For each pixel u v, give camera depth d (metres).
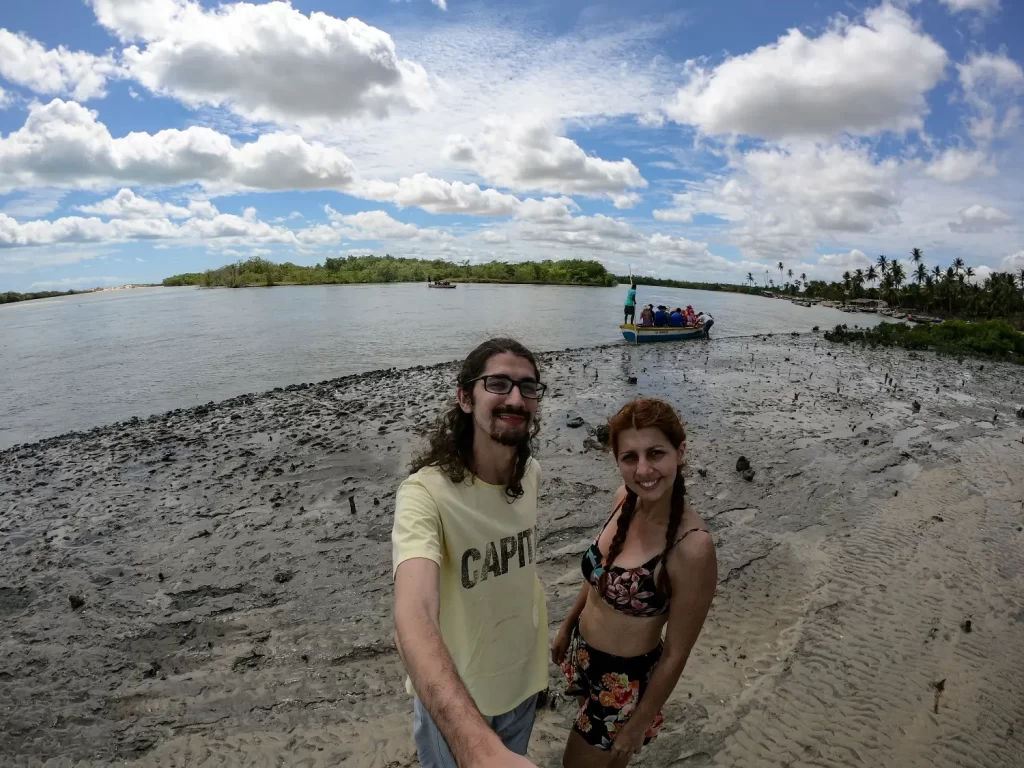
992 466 5.67
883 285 64.62
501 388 1.32
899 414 7.57
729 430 6.60
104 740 2.48
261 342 16.28
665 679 1.51
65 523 4.48
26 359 14.27
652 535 1.57
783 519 4.44
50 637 3.13
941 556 3.93
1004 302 49.31
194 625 3.21
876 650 3.00
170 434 6.85
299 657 2.95
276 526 4.29
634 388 8.89
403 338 16.78
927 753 2.39
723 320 25.14
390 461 5.55
